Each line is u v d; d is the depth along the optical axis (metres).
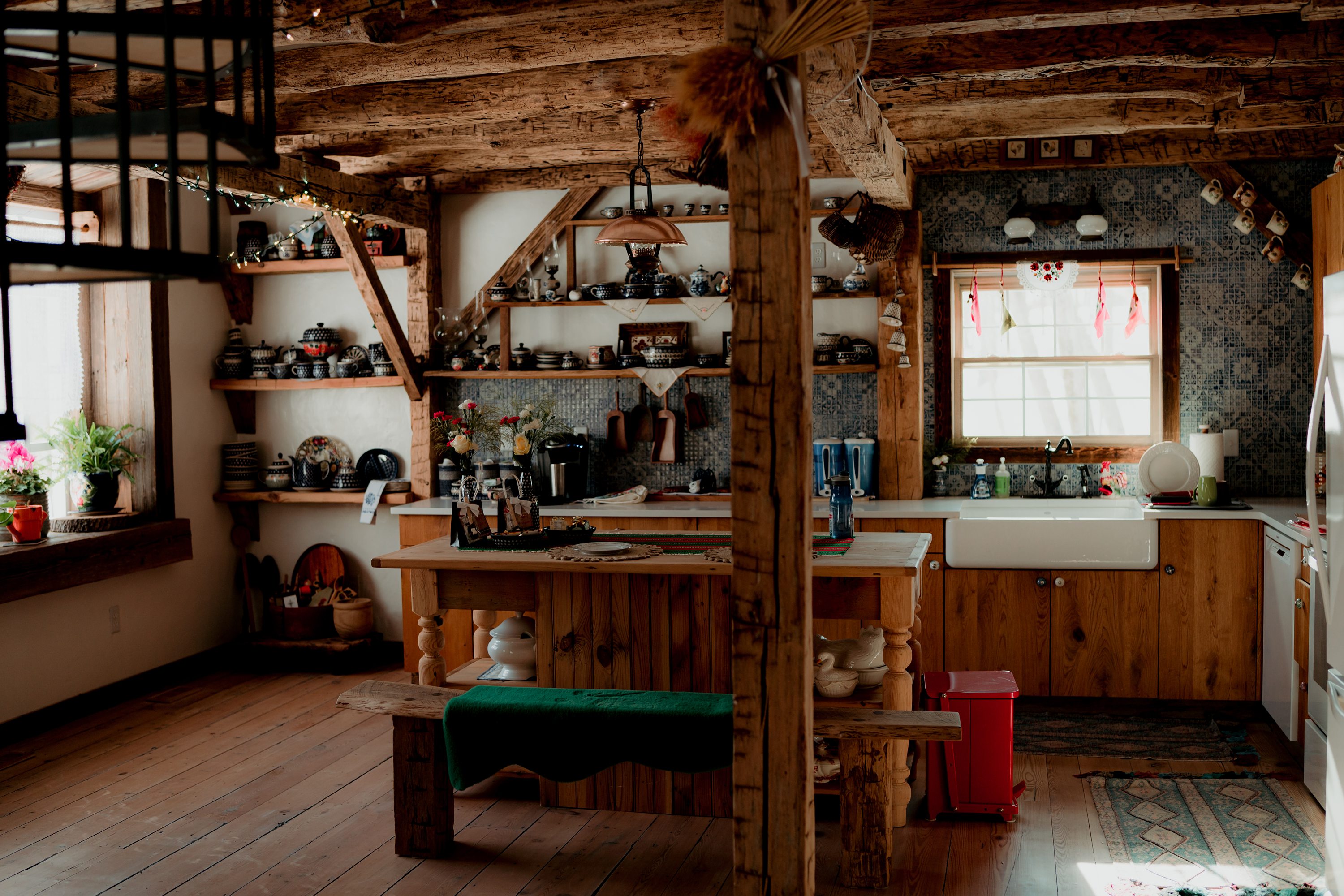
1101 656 5.45
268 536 6.80
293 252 6.52
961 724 3.50
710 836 3.86
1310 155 5.57
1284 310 5.80
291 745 4.93
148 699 5.76
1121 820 3.93
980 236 6.08
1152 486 5.64
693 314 6.30
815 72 3.21
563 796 4.16
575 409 6.45
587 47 3.95
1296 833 3.77
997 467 6.16
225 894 3.41
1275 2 3.38
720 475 6.29
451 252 6.57
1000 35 4.04
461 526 4.29
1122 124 5.00
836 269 6.19
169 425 6.11
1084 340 6.12
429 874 3.55
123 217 2.39
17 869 3.61
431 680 4.24
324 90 4.59
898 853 3.68
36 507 5.25
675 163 5.91
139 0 3.63
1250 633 5.29
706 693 3.61
